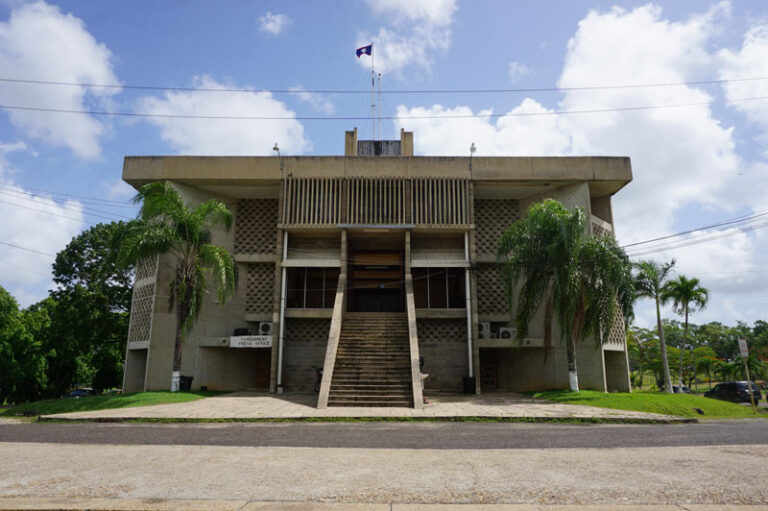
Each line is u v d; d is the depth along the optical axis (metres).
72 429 10.81
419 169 22.59
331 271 25.50
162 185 18.03
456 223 22.14
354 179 22.53
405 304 24.58
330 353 17.03
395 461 6.19
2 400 35.91
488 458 6.37
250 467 5.81
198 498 4.49
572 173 22.56
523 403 16.31
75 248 32.88
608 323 17.58
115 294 31.61
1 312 32.12
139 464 6.00
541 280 18.47
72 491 4.73
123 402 15.95
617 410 14.39
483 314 23.31
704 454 6.60
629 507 4.14
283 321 21.72
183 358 21.61
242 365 23.53
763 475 5.25
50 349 32.16
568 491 4.65
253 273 24.14
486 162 22.64
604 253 17.95
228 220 19.00
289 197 22.39
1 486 4.93
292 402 16.48
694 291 25.81
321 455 6.69
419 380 15.70
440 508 4.14
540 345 21.80
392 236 23.23
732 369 44.81
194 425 12.00
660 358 44.66
